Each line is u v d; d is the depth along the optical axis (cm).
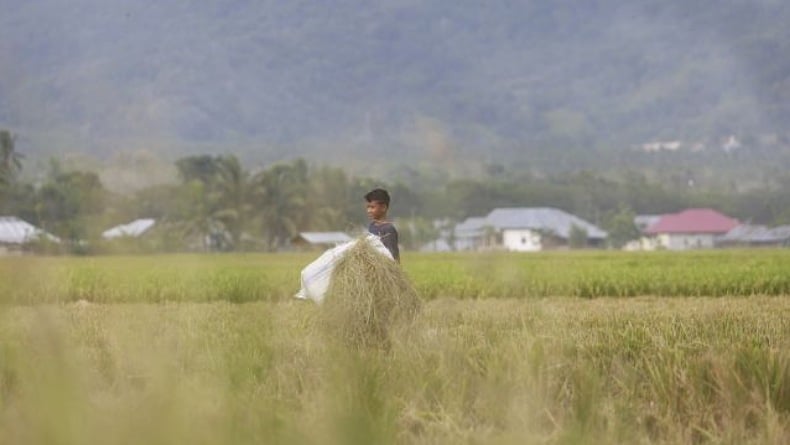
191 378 838
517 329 1343
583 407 914
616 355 1257
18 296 651
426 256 8950
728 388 1003
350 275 1376
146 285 3127
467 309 2120
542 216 18662
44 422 621
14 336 795
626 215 18462
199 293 905
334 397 786
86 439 611
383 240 1544
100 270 4188
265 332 974
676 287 3806
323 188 15175
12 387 778
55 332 680
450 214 18212
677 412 995
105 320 884
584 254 9256
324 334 1316
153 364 699
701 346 1305
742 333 1572
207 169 13638
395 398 900
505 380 892
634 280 3891
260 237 14200
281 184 14400
